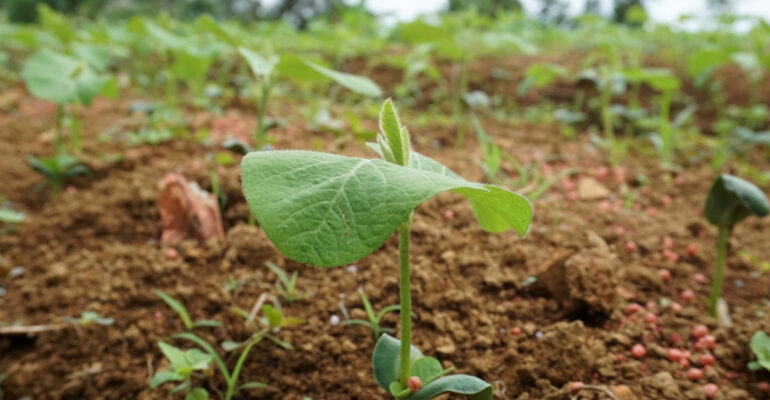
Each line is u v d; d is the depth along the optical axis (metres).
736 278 0.41
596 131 0.81
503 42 0.99
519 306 0.36
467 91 1.02
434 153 0.65
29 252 0.43
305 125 0.72
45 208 0.49
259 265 0.40
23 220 0.47
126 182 0.52
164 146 0.61
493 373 0.33
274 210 0.22
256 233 0.41
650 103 0.96
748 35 1.13
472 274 0.39
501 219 0.27
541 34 1.39
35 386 0.34
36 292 0.39
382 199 0.22
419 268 0.39
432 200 0.47
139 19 0.67
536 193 0.47
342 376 0.33
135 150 0.60
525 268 0.39
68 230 0.45
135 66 1.05
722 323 0.36
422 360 0.28
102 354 0.35
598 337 0.35
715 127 0.80
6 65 1.15
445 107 0.93
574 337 0.33
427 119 0.81
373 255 0.40
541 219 0.46
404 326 0.27
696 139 0.75
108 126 0.72
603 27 1.41
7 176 0.56
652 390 0.32
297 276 0.39
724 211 0.35
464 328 0.35
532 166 0.60
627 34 1.40
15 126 0.72
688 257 0.43
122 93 0.95
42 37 0.91
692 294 0.39
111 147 0.63
